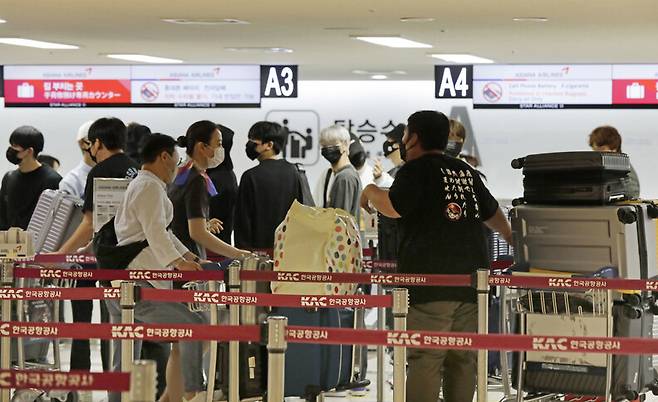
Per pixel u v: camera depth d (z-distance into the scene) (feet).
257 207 36.96
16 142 40.04
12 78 60.95
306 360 27.55
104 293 24.63
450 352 26.30
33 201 40.55
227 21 43.11
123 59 57.77
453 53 53.62
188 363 29.04
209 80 59.98
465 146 65.31
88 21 43.52
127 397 23.40
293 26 44.42
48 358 41.52
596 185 28.14
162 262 27.32
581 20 42.11
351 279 27.14
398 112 66.44
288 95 59.52
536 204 29.01
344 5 38.78
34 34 47.83
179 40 49.67
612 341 19.62
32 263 33.37
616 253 27.55
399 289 23.26
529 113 65.00
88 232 33.06
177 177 30.40
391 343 20.13
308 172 66.80
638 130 63.93
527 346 19.94
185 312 27.94
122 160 33.22
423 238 25.73
